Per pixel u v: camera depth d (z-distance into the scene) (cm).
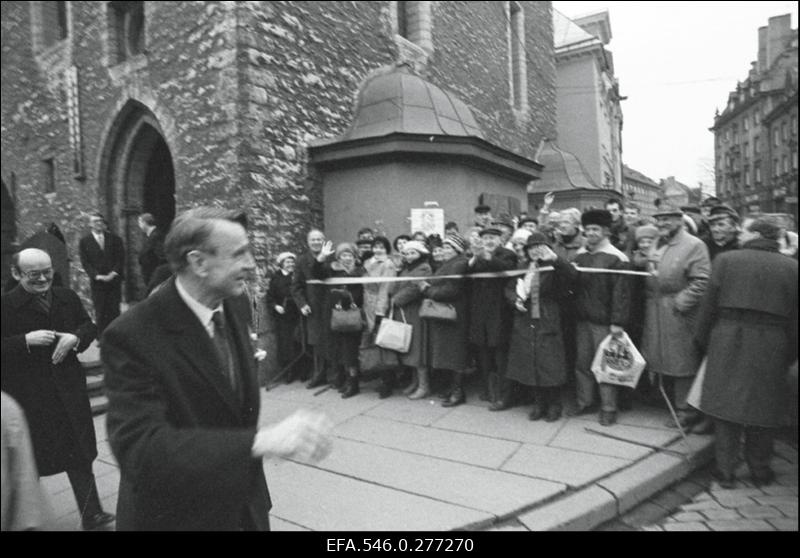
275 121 663
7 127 1077
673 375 419
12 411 126
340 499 318
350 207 726
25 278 283
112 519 299
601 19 2420
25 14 1020
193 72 677
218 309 167
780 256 351
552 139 1569
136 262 873
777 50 2853
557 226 529
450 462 369
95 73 863
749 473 377
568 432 421
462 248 517
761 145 2755
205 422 149
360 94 796
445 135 706
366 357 545
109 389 142
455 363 492
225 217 158
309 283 551
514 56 1373
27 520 124
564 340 484
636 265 466
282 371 595
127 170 859
